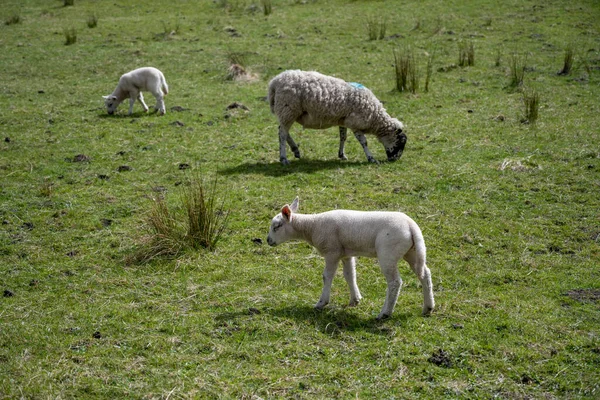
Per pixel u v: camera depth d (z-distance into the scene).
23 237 8.91
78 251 8.51
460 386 5.55
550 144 11.95
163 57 19.67
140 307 7.09
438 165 11.25
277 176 10.99
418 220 9.18
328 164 11.60
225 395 5.45
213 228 8.60
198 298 7.29
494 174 10.73
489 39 20.08
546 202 9.66
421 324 6.57
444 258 8.17
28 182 10.88
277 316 6.78
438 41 20.12
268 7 24.88
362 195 10.04
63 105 15.59
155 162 11.77
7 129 13.70
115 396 5.49
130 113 14.91
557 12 22.44
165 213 8.74
